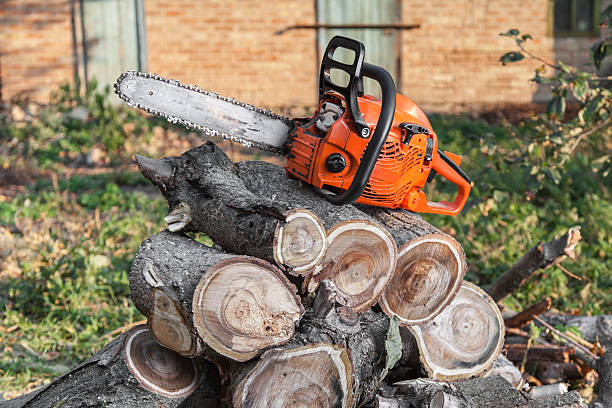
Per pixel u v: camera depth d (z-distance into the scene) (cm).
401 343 256
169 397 250
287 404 236
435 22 888
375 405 246
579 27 893
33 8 853
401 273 257
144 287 251
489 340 268
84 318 346
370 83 905
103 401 249
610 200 509
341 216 253
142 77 260
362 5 879
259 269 236
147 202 521
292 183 270
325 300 242
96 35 865
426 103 898
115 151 682
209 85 881
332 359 238
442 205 275
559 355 297
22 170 606
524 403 245
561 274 366
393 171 258
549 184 509
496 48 890
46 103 855
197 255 251
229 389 238
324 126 256
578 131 365
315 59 887
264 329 235
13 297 361
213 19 869
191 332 237
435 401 243
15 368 312
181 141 714
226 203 254
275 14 872
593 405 282
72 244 419
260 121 267
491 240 407
